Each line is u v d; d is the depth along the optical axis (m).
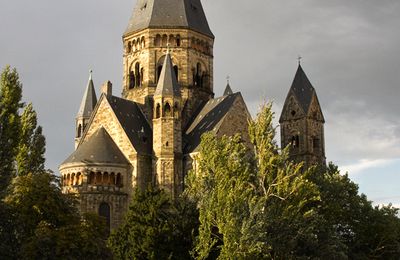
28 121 97.88
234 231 60.28
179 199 71.00
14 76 80.06
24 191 64.25
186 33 110.00
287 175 66.69
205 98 111.44
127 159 97.31
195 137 100.25
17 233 63.28
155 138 97.12
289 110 119.38
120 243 64.69
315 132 118.12
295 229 65.94
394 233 86.56
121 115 101.62
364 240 86.19
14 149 78.56
